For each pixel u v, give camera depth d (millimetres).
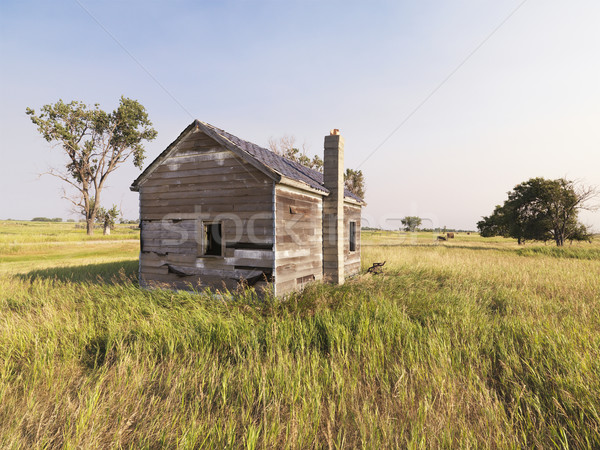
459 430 3104
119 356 4758
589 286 9445
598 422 3078
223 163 8719
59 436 3152
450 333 5664
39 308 7066
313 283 9391
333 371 4156
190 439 2916
